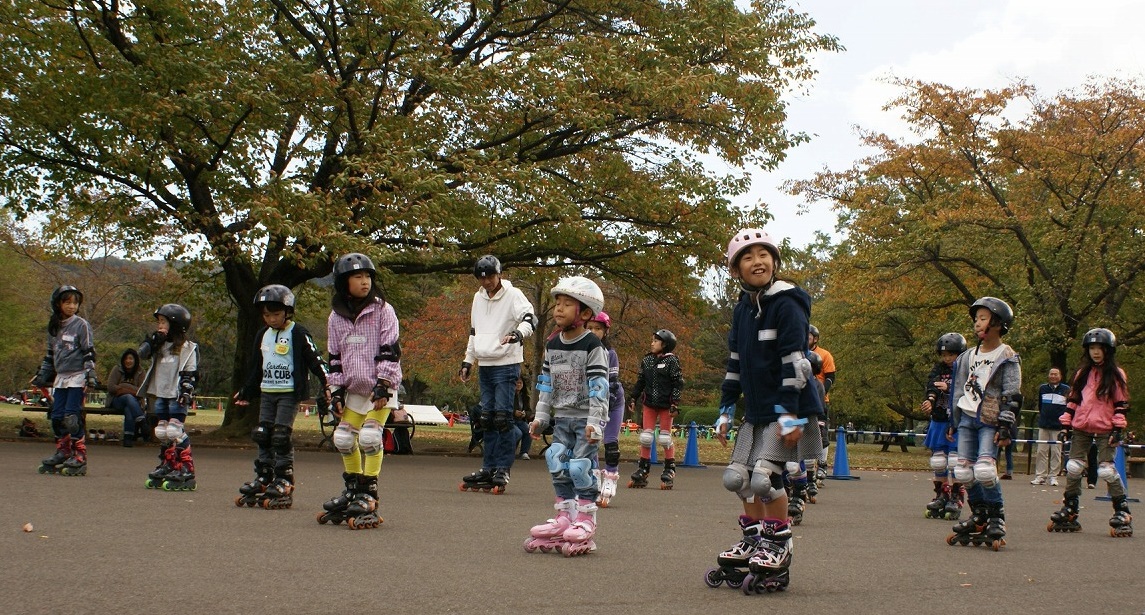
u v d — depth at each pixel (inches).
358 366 258.8
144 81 609.0
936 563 231.3
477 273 382.6
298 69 631.8
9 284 1603.1
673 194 737.6
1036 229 1068.5
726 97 727.7
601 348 229.1
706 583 187.9
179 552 201.2
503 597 166.7
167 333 337.1
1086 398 326.0
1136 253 980.6
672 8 757.9
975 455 270.5
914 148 1151.0
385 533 245.6
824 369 434.6
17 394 2106.3
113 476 382.9
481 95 658.2
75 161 703.7
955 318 1224.8
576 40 701.9
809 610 165.8
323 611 149.6
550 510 316.8
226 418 767.1
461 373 390.0
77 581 166.1
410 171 602.9
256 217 581.9
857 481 594.6
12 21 639.8
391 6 614.5
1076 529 329.4
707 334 2080.5
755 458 187.3
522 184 638.5
